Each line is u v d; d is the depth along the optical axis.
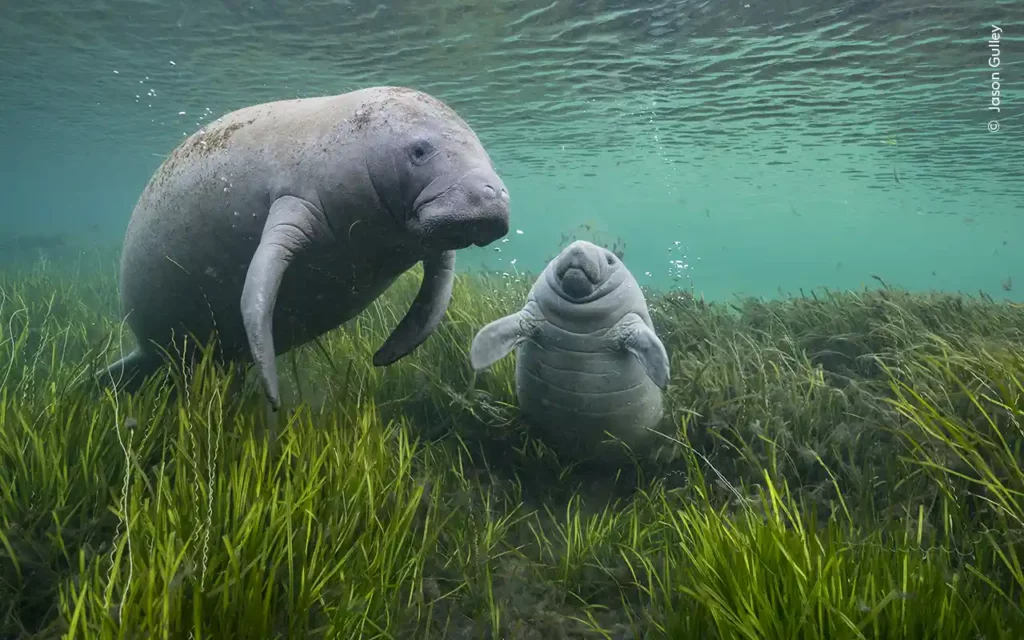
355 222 3.55
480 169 3.34
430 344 5.78
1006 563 2.60
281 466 3.00
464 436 4.95
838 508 3.88
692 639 2.48
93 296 11.21
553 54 15.58
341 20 14.11
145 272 4.14
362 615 2.39
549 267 4.54
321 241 3.58
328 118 3.63
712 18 12.91
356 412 3.58
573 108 21.08
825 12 12.39
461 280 8.12
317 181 3.50
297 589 2.36
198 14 14.47
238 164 3.71
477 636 2.95
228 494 2.51
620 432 4.71
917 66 15.12
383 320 6.39
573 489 4.76
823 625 2.20
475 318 6.23
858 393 5.05
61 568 2.69
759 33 13.58
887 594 2.29
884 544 3.28
